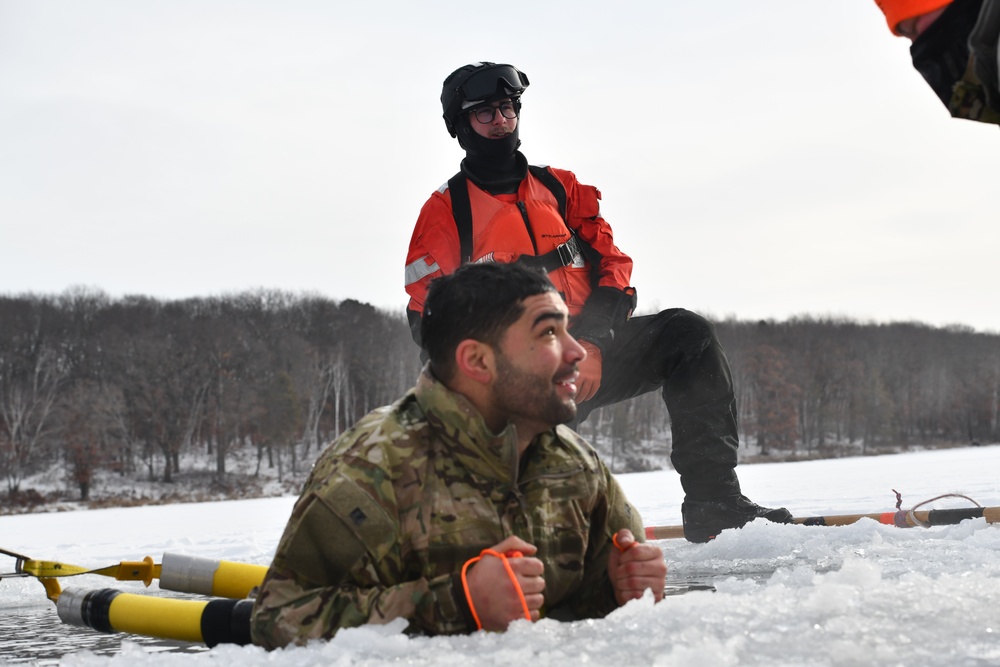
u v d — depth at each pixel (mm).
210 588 2318
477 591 1541
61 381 65062
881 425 84062
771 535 3721
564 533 1771
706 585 2844
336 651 1432
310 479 1685
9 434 59688
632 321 4406
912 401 88562
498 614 1538
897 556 3029
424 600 1562
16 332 66875
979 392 90688
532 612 1591
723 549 3732
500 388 1687
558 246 4098
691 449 4289
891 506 6988
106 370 64750
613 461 58250
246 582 2295
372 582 1632
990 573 2191
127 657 1554
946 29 1829
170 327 69875
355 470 1631
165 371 62562
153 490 56000
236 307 76938
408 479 1653
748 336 83125
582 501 1793
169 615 1855
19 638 2514
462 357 1682
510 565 1539
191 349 64875
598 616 1870
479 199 4098
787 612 1446
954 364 91625
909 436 87812
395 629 1534
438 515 1655
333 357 74438
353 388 76250
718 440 4281
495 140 4090
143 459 59438
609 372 4387
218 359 65000
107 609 1918
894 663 1147
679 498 11992
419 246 4109
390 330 79562
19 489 54625
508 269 1708
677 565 3469
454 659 1309
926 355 90750
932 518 4195
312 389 69000
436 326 1711
